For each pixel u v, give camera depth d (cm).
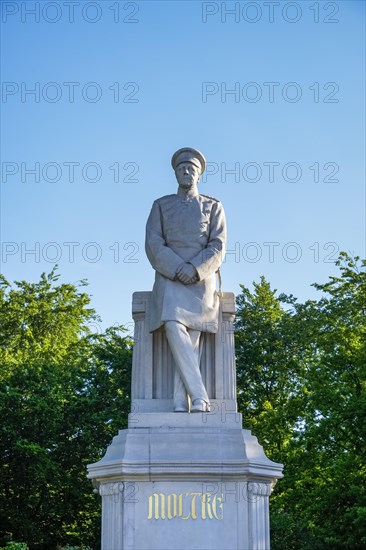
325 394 2795
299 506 2703
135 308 1337
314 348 3189
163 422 1248
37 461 2930
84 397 3105
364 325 3111
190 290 1304
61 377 3222
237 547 1181
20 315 4119
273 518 2598
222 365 1305
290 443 2845
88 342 3728
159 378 1313
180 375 1280
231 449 1214
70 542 3044
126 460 1193
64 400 3102
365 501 2534
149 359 1312
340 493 2606
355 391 2784
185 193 1373
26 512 3005
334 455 2770
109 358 3294
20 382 3150
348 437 2756
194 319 1291
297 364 3531
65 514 3038
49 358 3591
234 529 1187
